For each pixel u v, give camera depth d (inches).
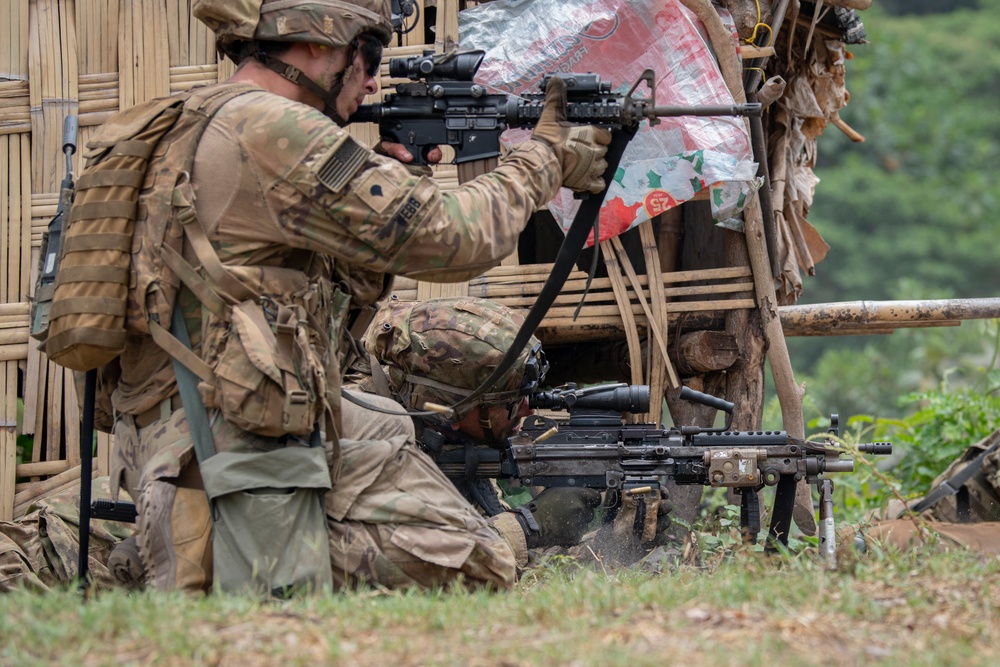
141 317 476.4
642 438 644.7
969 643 386.9
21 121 723.4
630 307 717.3
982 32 3331.7
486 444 671.1
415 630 392.5
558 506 672.4
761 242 717.3
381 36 518.3
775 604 418.6
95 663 358.0
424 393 649.6
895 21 3444.9
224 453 466.6
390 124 520.4
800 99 754.8
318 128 467.5
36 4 729.6
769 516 777.6
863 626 399.5
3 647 372.2
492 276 725.3
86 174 482.0
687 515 748.0
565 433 650.2
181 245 474.3
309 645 373.4
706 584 457.4
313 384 470.6
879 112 3026.6
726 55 688.4
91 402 513.0
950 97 3110.2
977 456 772.0
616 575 512.1
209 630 385.7
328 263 509.7
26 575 568.7
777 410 936.3
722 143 677.3
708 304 722.8
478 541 499.2
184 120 480.7
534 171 493.4
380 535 490.9
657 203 689.0
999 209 2915.8
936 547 542.3
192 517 470.9
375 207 464.8
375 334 661.9
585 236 518.3
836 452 609.0
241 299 468.4
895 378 2031.3
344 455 501.7
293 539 466.0
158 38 724.0
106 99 725.9
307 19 490.3
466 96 512.4
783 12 706.2
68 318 475.8
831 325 777.6
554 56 674.2
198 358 469.7
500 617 407.2
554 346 806.5
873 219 2923.2
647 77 497.0
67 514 610.2
